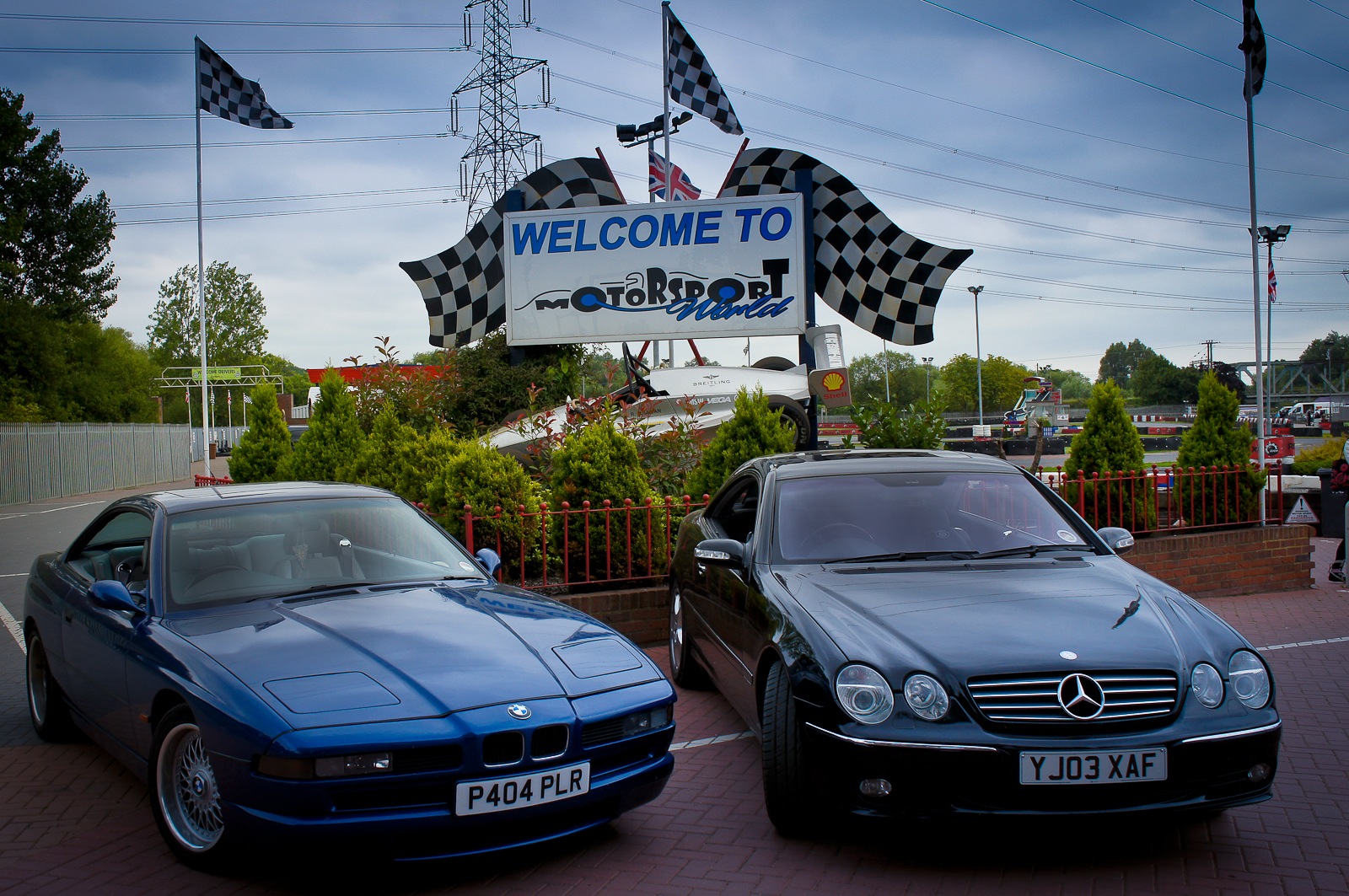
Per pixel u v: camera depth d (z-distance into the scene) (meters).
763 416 8.55
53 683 5.17
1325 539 15.39
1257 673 3.71
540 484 8.64
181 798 3.67
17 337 40.50
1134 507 9.33
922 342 11.27
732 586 4.96
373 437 8.67
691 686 6.28
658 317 10.95
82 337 48.81
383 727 3.24
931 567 4.55
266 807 3.20
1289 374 83.50
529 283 11.07
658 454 9.31
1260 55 15.74
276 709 3.27
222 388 95.56
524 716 3.40
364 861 3.25
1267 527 9.88
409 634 3.82
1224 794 3.56
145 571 4.37
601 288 10.98
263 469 11.45
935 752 3.43
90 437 34.75
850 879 3.54
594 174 12.01
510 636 3.93
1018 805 3.42
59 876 3.59
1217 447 10.02
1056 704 3.48
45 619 5.18
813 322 10.98
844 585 4.31
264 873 3.59
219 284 101.00
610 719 3.59
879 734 3.49
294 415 75.00
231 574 4.36
